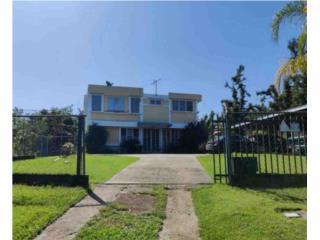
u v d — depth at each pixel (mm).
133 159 15125
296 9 11242
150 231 4855
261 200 6477
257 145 9234
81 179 8164
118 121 30047
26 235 4680
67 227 5090
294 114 8898
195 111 32906
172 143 30312
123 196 7043
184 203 6539
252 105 32594
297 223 5016
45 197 6703
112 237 4617
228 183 8406
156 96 31766
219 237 4578
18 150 9219
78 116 8594
